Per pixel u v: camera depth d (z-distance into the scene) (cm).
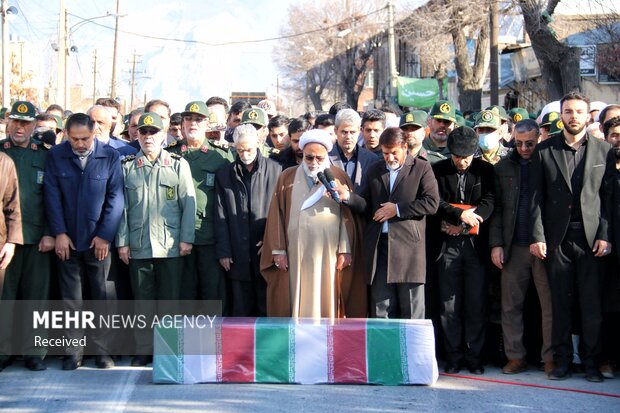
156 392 642
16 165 728
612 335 709
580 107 677
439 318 729
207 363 669
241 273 755
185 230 739
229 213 757
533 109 2633
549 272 691
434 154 772
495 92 2091
